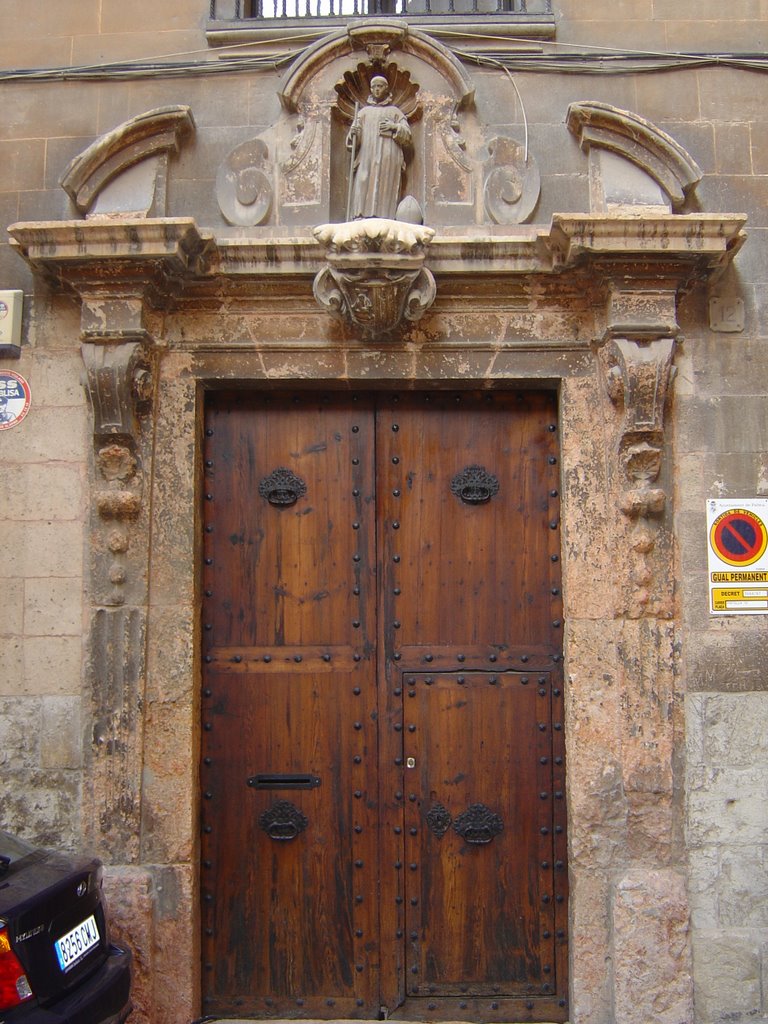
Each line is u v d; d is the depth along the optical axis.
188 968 4.65
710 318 4.88
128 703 4.72
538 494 5.07
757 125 5.03
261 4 5.39
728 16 5.11
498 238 4.69
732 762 4.69
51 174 5.05
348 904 4.92
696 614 4.76
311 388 5.05
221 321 4.95
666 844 4.64
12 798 4.72
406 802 4.95
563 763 4.94
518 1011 4.84
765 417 4.84
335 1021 4.82
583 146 4.95
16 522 4.86
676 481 4.82
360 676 5.00
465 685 4.99
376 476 5.09
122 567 4.79
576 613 4.78
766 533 4.80
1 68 5.14
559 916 4.88
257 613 5.04
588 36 5.11
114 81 5.11
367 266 4.48
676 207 4.88
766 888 4.63
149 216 4.88
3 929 3.19
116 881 4.59
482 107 5.04
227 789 4.95
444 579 5.04
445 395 5.13
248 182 4.97
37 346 4.95
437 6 5.42
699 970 4.60
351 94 5.11
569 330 4.91
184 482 4.86
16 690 4.78
